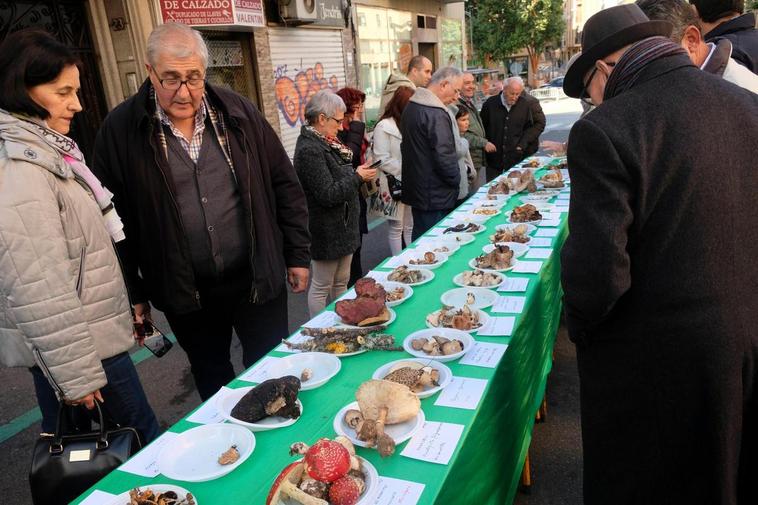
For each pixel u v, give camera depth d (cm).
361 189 395
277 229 235
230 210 215
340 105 304
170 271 210
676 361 128
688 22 185
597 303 130
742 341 124
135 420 190
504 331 178
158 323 418
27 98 153
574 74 154
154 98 201
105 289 172
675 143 123
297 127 878
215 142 210
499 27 2933
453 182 389
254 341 238
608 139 126
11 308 145
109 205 181
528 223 313
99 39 560
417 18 1371
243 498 114
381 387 131
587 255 129
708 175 122
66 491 143
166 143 203
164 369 348
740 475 135
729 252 124
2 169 144
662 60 133
